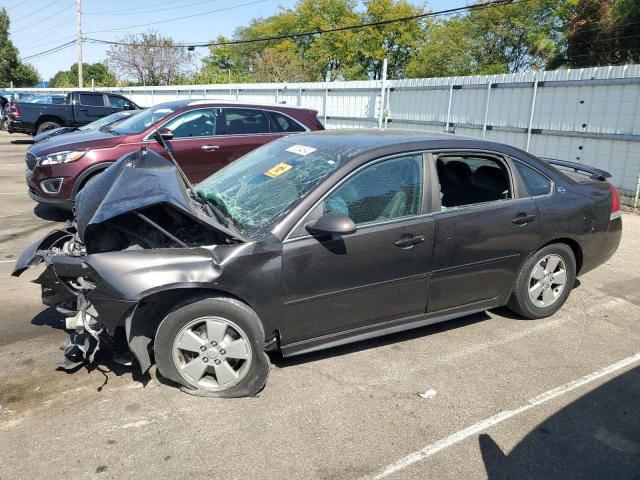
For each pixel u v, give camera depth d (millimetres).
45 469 2744
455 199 4188
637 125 9508
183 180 4168
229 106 8078
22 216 8164
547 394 3541
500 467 2846
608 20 27453
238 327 3309
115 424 3115
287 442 2994
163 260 3178
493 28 34531
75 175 7172
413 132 4410
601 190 4852
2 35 62844
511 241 4234
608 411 3365
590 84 10148
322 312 3580
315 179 3639
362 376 3703
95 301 3117
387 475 2764
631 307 5023
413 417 3254
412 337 4320
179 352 3342
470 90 12703
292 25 52688
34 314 4590
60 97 20406
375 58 46625
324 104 17641
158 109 8023
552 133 10914
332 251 3506
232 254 3262
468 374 3762
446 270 3979
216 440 2996
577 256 4805
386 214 3744
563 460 2914
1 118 24656
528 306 4551
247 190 3887
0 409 3232
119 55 44719
